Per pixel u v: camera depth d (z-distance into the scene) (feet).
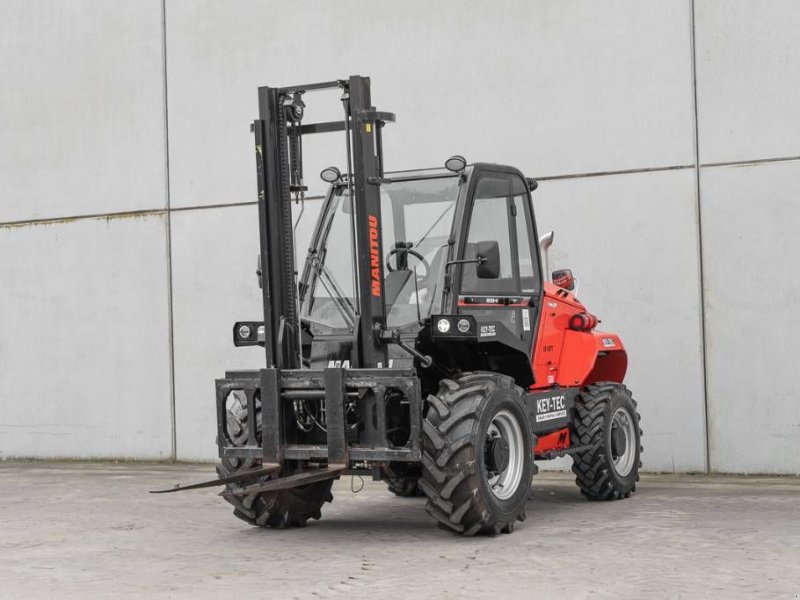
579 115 31.91
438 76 33.81
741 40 29.94
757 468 29.63
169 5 37.76
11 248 40.11
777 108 29.50
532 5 32.53
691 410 30.40
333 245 23.44
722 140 30.14
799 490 27.04
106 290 38.75
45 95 39.75
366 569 18.20
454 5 33.58
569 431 26.25
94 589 17.29
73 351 39.29
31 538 22.53
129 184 38.37
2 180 40.24
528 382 23.85
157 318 37.91
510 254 24.18
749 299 29.73
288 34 36.01
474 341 21.70
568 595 15.96
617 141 31.42
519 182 24.93
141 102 38.22
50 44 39.70
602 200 31.58
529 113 32.58
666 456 30.68
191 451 37.32
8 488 31.68
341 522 23.76
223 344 36.76
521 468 21.70
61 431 39.47
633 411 27.37
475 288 22.84
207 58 37.17
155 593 16.85
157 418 37.91
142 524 24.12
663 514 23.59
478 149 33.27
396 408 21.13
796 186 29.22
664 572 17.35
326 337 22.30
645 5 31.09
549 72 32.32
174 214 37.63
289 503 22.71
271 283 21.81
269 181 21.94
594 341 26.81
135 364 38.24
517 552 19.35
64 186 39.42
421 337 21.72
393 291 22.43
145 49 38.17
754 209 29.71
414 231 22.76
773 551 18.95
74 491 30.58
